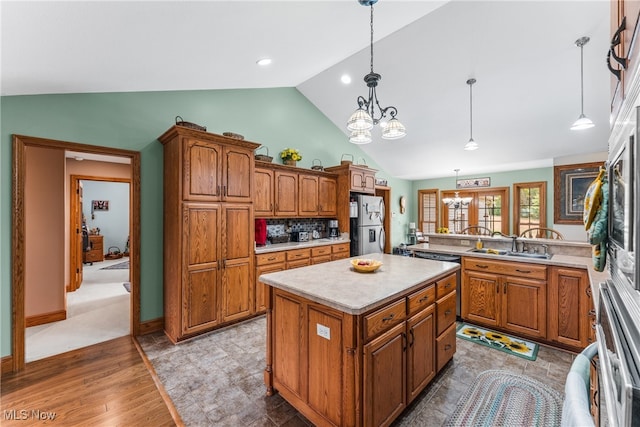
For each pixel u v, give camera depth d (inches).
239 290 125.9
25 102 93.8
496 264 114.9
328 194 190.4
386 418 62.6
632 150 24.6
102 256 293.3
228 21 72.2
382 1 81.4
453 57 131.6
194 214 111.7
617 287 36.2
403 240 306.2
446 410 71.9
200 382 84.1
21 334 92.0
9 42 58.7
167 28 68.6
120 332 119.3
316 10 77.4
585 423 21.5
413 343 71.6
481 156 221.8
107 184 324.5
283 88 178.4
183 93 132.3
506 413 70.5
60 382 84.2
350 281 73.5
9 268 90.6
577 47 115.6
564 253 116.6
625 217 27.3
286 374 72.7
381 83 159.2
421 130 197.6
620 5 33.1
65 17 53.9
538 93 145.1
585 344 95.9
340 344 59.0
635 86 24.1
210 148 116.6
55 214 131.7
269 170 155.7
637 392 18.0
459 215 293.7
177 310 108.0
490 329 118.5
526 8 102.2
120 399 76.6
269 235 169.2
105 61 80.2
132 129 117.0
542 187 244.5
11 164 91.0
